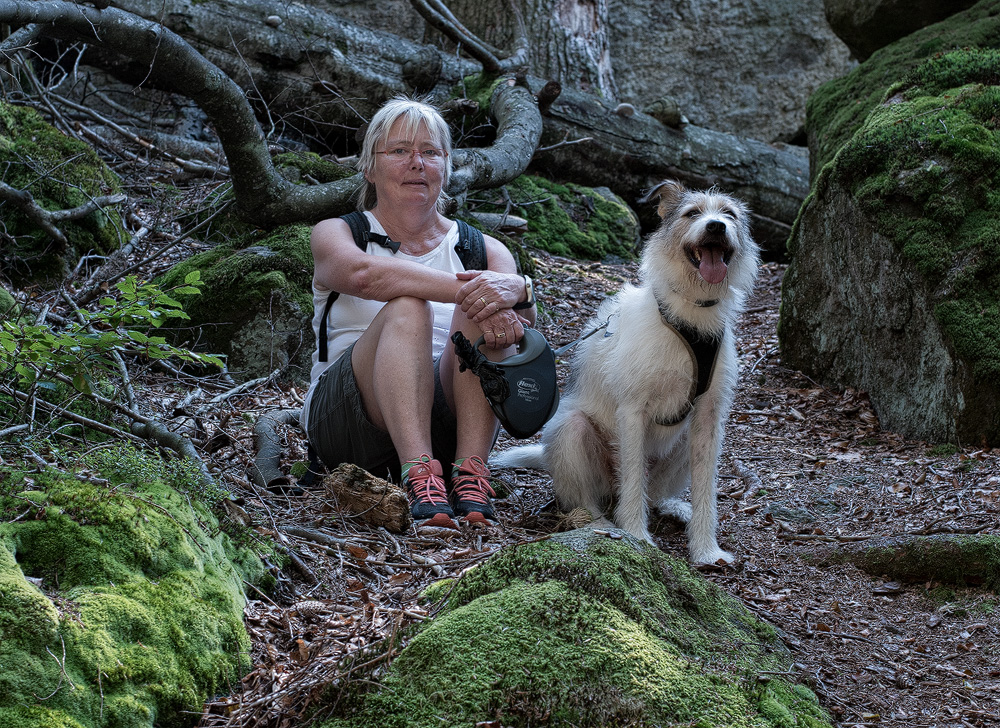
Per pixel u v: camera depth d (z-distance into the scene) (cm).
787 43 1198
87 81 838
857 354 575
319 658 246
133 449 312
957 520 392
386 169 382
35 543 242
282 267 560
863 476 460
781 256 1002
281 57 841
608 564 258
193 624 240
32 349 299
